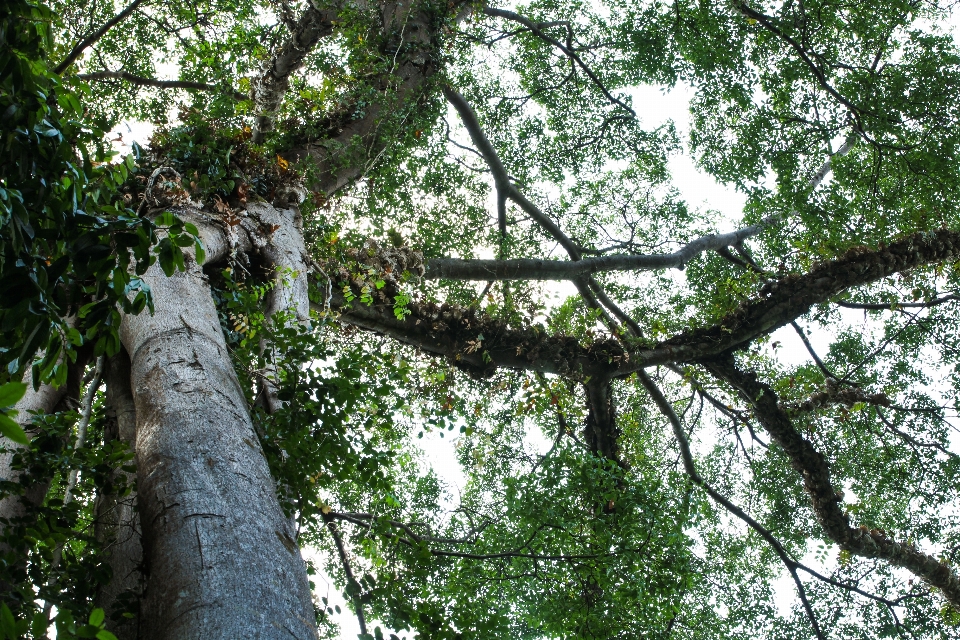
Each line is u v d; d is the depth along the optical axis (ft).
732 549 50.47
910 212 50.62
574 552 33.06
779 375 50.29
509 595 33.27
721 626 44.78
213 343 16.33
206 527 10.84
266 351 18.95
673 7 53.52
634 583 31.58
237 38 39.11
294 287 25.18
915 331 53.11
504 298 41.70
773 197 48.91
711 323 47.85
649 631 33.71
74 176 11.40
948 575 47.50
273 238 27.50
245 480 12.18
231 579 10.02
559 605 32.55
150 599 10.41
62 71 33.91
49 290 10.84
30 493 15.67
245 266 25.85
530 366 41.52
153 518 11.30
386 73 41.39
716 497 49.62
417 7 43.32
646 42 53.72
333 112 40.34
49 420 14.99
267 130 33.40
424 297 39.65
